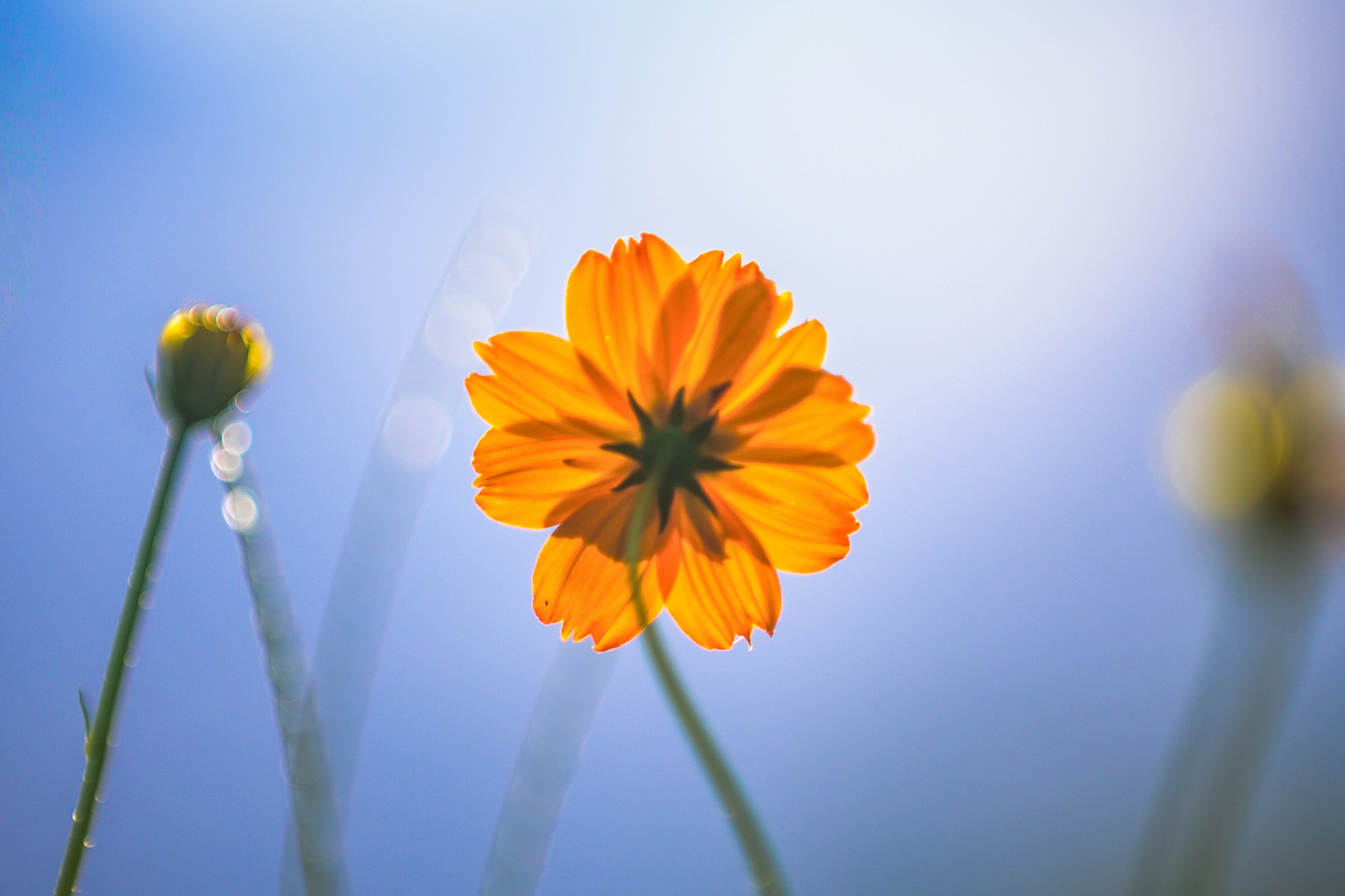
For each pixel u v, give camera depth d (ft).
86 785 1.38
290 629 1.44
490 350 1.45
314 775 1.42
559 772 1.43
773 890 1.36
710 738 1.37
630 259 1.45
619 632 1.45
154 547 1.41
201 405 1.42
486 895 1.42
